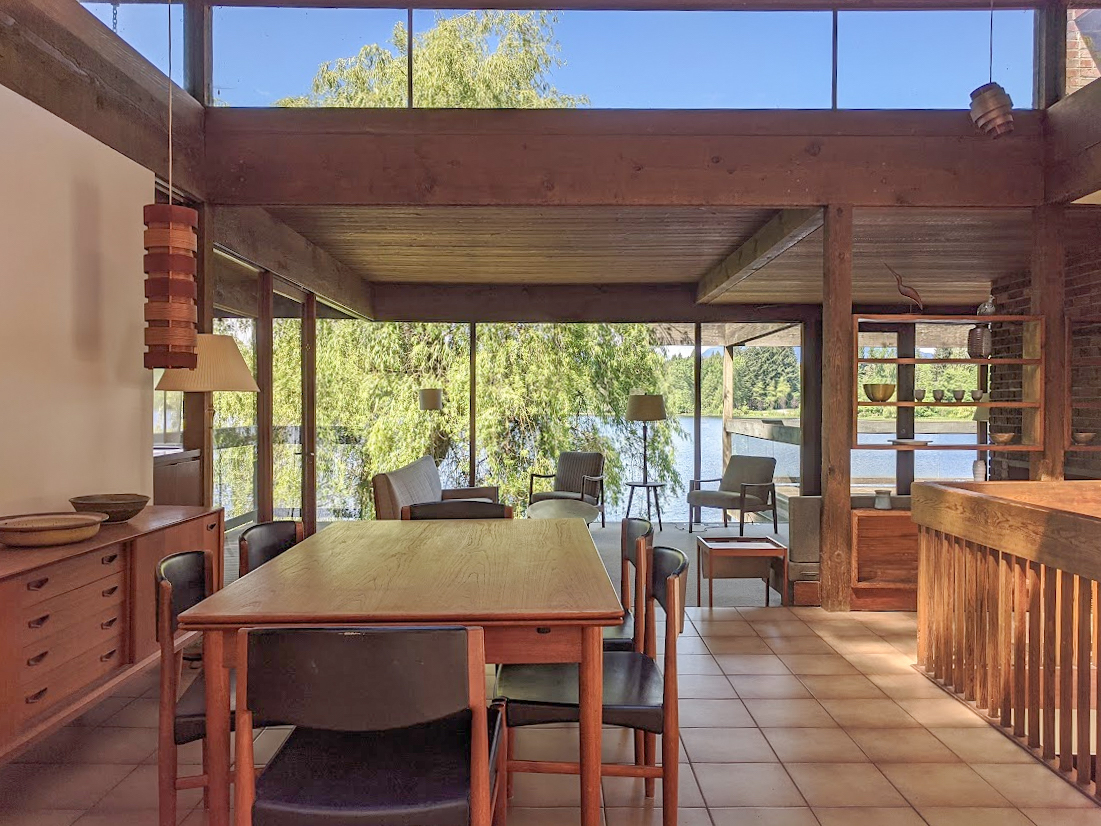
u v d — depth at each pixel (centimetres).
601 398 934
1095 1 449
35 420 294
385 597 197
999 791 244
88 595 255
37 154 293
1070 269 596
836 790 244
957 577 328
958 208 455
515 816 231
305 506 712
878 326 949
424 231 599
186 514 327
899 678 344
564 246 652
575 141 449
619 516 935
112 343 346
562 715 202
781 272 699
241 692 151
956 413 977
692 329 931
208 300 443
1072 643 256
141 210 370
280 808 151
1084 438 441
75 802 234
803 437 907
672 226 576
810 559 475
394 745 176
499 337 927
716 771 257
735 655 375
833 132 448
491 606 188
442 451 916
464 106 486
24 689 221
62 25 312
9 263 279
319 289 671
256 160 442
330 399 883
